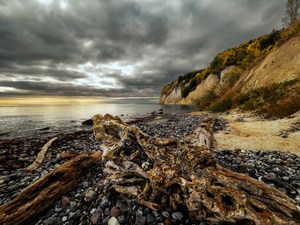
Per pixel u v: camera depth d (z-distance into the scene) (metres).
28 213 3.37
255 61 32.59
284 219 2.23
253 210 2.40
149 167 3.90
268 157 5.66
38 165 7.06
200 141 6.60
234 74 39.19
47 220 3.39
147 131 13.73
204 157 3.30
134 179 3.99
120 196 3.84
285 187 3.74
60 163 7.12
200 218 2.86
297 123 8.98
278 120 10.55
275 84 17.38
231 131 9.89
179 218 3.10
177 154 3.62
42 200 3.69
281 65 20.75
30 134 16.23
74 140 12.76
